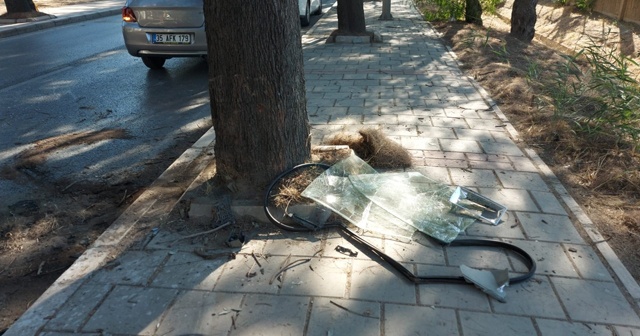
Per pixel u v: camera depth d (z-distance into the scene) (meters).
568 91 6.09
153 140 5.28
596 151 4.45
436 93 6.46
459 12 13.65
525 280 2.68
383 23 13.65
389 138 4.71
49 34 12.71
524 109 5.72
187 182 3.95
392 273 2.74
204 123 5.80
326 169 3.61
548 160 4.39
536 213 3.40
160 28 7.62
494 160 4.31
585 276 2.73
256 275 2.72
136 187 4.20
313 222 3.21
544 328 2.34
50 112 6.16
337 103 6.04
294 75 3.38
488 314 2.43
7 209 3.77
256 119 3.31
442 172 4.05
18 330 2.32
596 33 12.34
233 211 3.26
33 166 4.57
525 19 10.90
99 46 10.74
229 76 3.22
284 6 3.18
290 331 2.30
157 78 7.90
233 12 3.06
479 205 3.49
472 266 2.82
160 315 2.42
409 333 2.29
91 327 2.34
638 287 2.64
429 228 3.16
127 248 2.98
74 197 3.99
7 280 2.92
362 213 3.31
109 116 6.04
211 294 2.56
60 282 2.66
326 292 2.58
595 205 3.59
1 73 8.17
